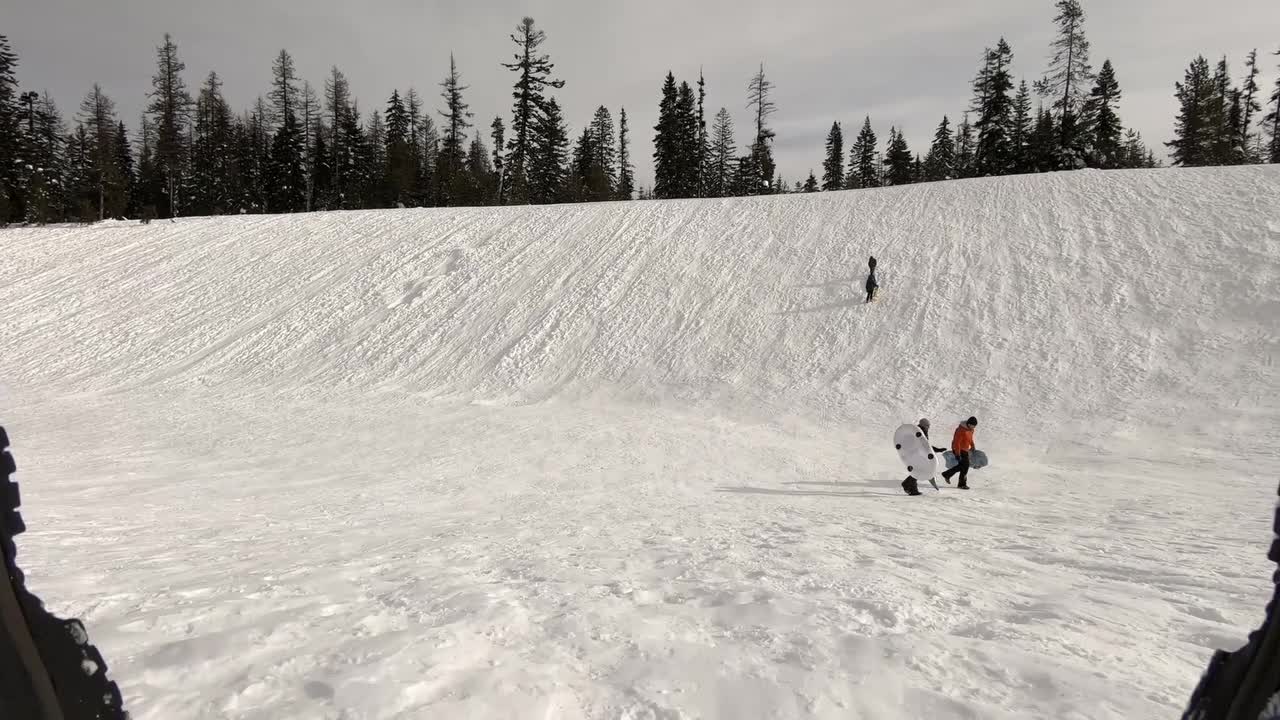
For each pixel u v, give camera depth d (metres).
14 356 25.55
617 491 10.43
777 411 17.39
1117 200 23.42
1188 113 61.31
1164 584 4.66
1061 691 2.56
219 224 39.19
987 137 57.41
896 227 25.48
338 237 34.38
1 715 0.79
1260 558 5.59
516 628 3.20
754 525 7.43
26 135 51.34
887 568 4.98
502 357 22.44
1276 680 0.77
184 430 16.28
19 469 11.73
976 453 10.95
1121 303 18.31
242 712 2.13
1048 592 4.37
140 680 2.36
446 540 6.24
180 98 52.12
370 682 2.37
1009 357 17.55
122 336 26.66
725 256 26.11
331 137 62.44
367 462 12.86
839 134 85.44
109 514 7.51
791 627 3.29
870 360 18.91
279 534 6.55
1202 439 12.91
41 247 37.16
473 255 29.84
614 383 20.28
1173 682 2.70
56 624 0.90
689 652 2.90
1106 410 14.84
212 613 3.28
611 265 27.00
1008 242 22.55
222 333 26.30
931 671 2.74
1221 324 16.50
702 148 66.44
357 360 23.42
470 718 2.18
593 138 81.62
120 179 51.56
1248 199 21.14
